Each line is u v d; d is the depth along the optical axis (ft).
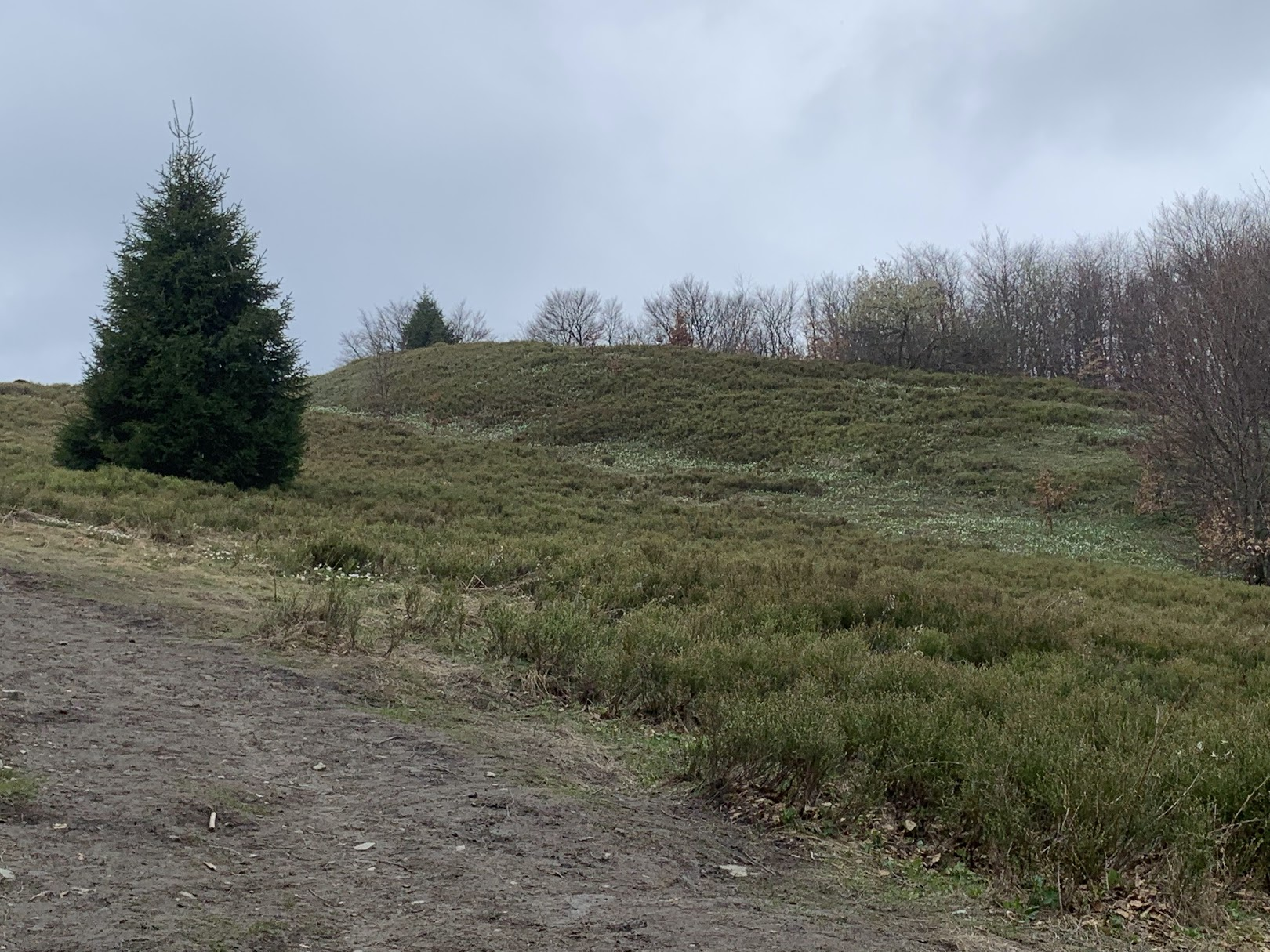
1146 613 45.50
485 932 11.39
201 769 15.97
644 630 28.89
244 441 63.62
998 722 22.00
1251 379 71.67
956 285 222.28
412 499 69.05
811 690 22.36
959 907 13.96
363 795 15.89
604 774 18.79
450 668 25.05
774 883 14.25
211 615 26.86
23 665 20.36
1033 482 93.04
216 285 63.72
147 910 10.96
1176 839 15.29
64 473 53.78
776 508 85.30
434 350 175.42
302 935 10.89
